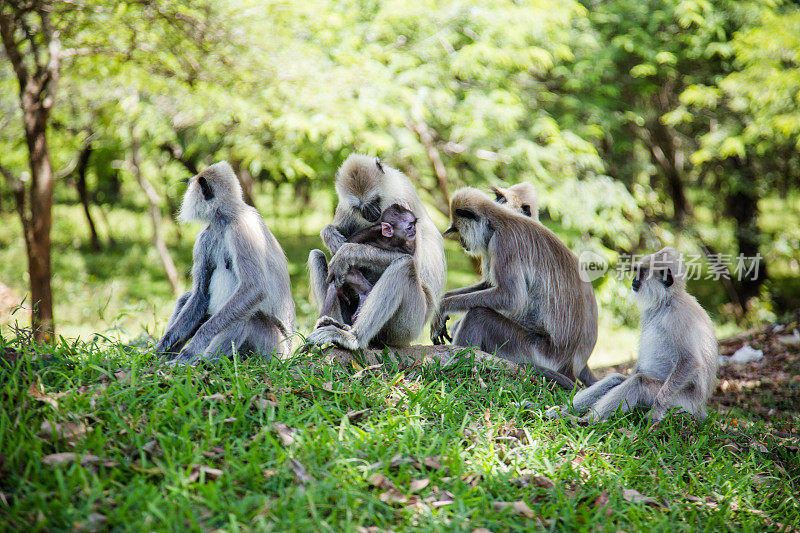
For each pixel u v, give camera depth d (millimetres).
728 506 3840
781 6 13969
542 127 12141
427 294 5312
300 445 3428
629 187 15383
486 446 3887
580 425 4621
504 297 5555
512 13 11164
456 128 11531
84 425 3320
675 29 14320
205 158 16422
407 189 5781
